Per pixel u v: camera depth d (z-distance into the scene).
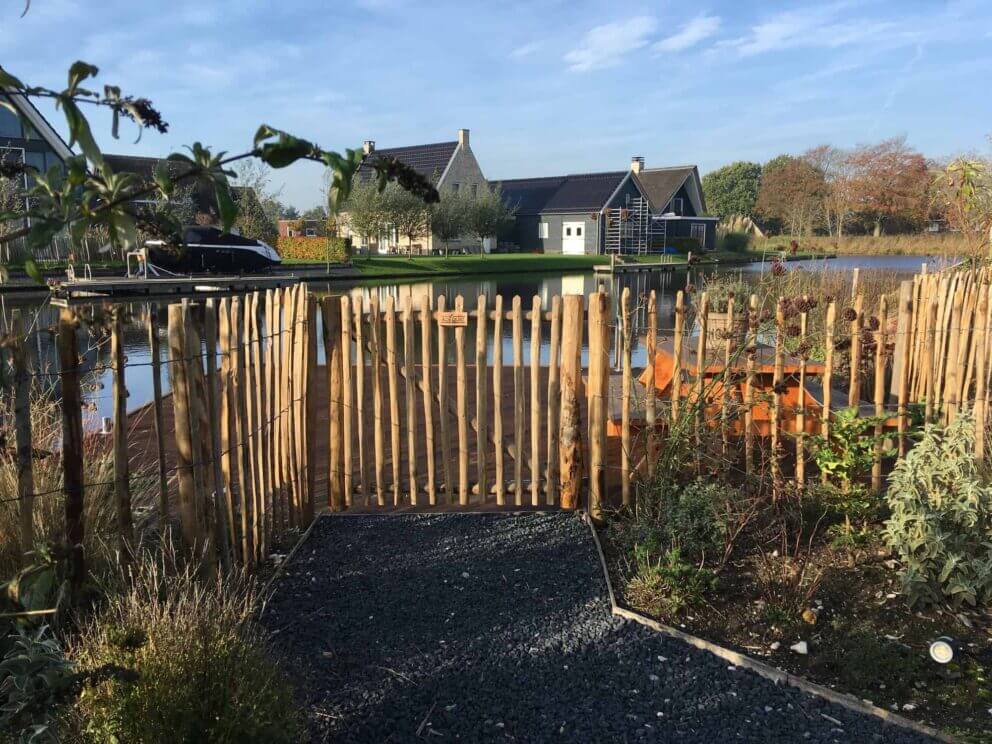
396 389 5.14
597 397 4.88
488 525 4.95
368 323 5.07
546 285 29.55
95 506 3.85
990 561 3.73
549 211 51.25
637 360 10.29
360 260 35.84
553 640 3.59
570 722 3.00
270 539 4.53
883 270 14.30
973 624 3.67
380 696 3.15
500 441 5.21
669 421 5.05
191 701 2.56
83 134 1.22
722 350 5.86
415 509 5.25
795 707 3.10
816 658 3.42
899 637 3.55
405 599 3.97
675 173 55.91
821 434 5.15
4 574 3.20
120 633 2.79
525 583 4.16
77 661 2.67
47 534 3.50
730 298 5.60
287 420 4.68
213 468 3.87
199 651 2.76
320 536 4.80
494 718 3.02
